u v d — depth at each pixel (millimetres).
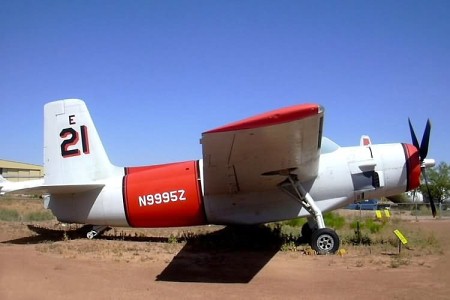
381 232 12727
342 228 13797
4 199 37156
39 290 6023
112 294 5824
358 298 5590
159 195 10414
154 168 11016
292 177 9578
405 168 10180
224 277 6906
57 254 8922
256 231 12281
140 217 10547
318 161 9141
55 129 11109
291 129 6609
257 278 6832
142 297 5668
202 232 12414
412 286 6207
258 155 7941
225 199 10250
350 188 10148
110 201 10672
